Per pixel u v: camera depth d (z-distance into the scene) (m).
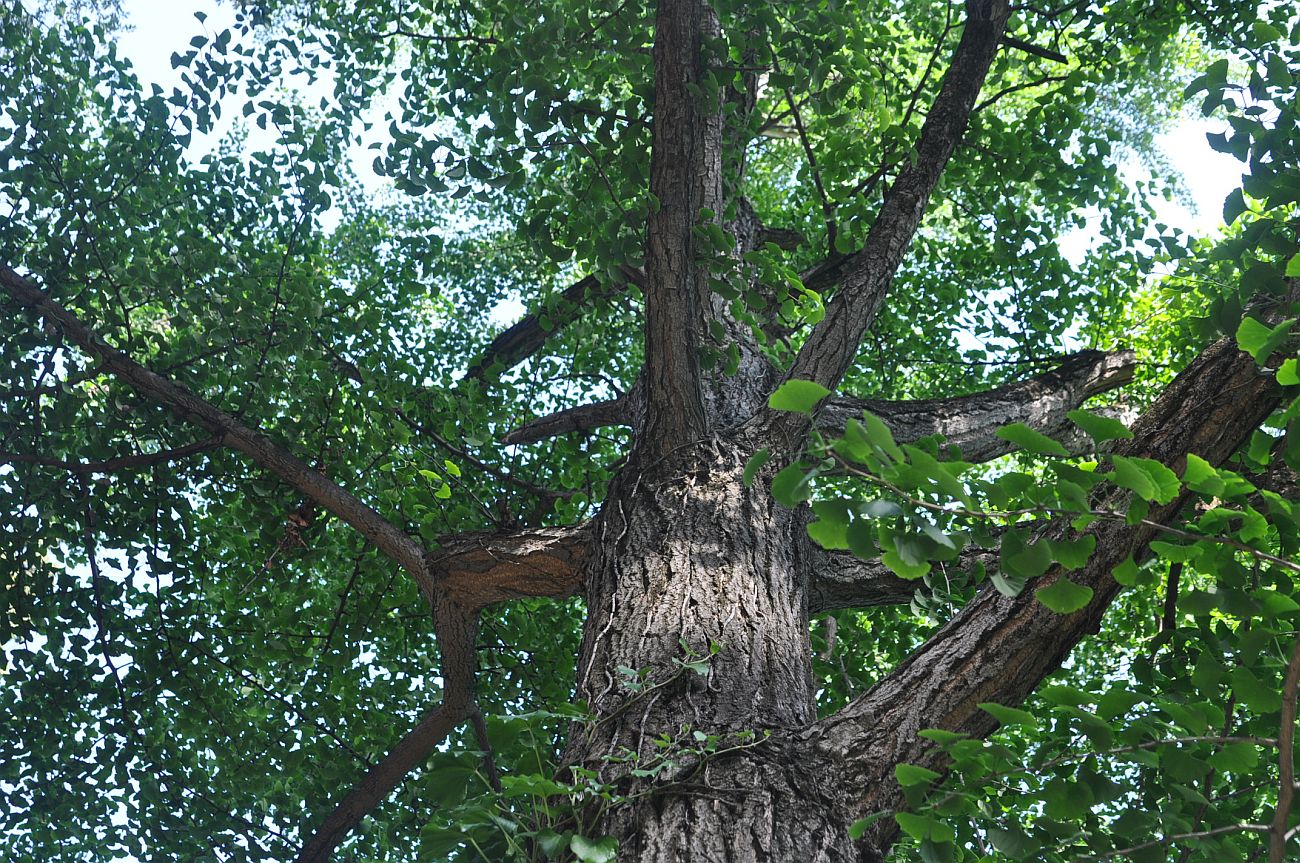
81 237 4.84
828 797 2.34
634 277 4.61
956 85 4.78
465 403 5.31
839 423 4.43
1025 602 2.54
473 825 1.85
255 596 5.68
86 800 5.22
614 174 3.96
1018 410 4.80
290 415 5.26
